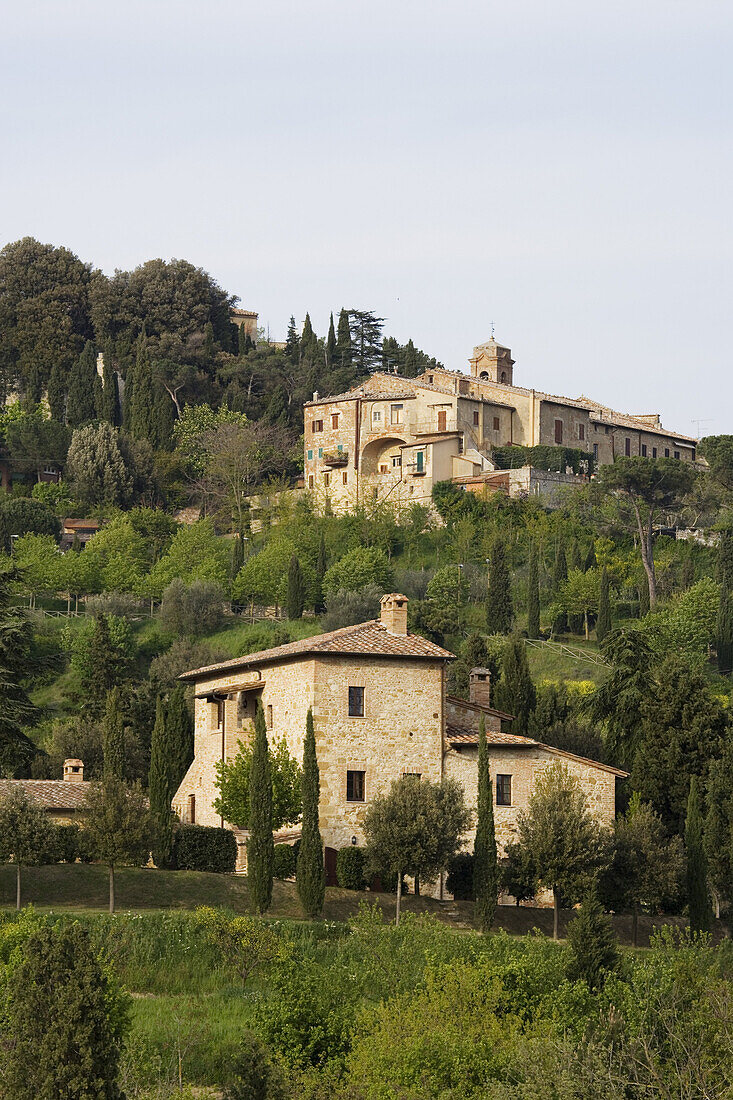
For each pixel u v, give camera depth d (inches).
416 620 7509.8
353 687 4520.2
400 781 4311.0
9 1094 2241.6
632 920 4490.7
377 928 3548.2
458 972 2994.6
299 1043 2878.9
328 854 4414.4
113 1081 2304.4
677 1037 2507.4
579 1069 2417.6
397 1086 2623.0
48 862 4224.9
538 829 4237.2
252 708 4948.3
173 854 4466.0
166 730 5157.5
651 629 7470.5
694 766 4958.2
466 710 4889.3
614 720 5310.0
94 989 2322.8
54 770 5787.4
